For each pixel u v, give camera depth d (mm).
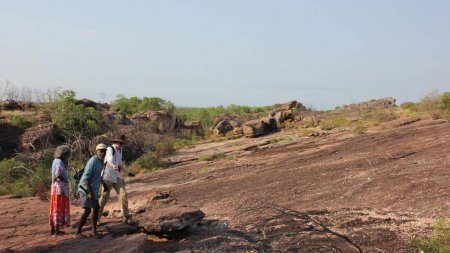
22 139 27594
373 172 12703
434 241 6676
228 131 42938
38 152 26359
